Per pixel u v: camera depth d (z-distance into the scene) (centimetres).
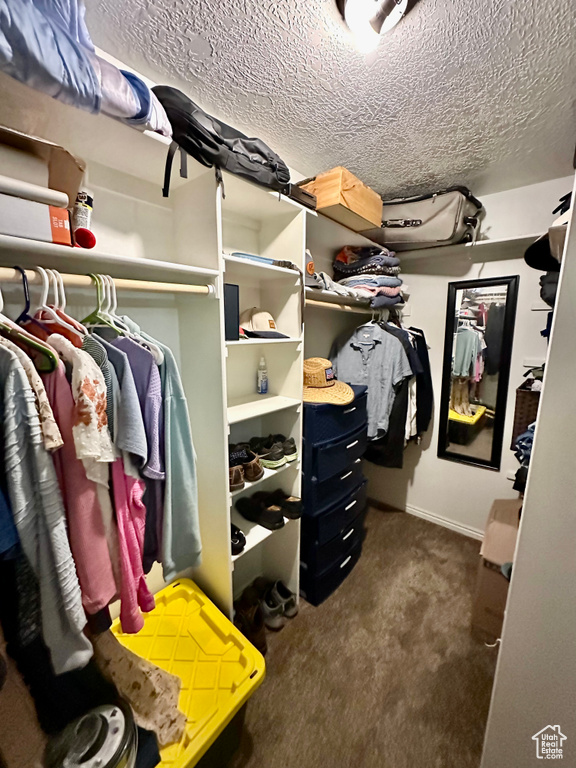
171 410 85
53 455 62
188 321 117
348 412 167
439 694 123
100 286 76
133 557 75
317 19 81
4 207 60
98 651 85
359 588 176
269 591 159
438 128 129
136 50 92
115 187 101
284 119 124
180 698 93
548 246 101
